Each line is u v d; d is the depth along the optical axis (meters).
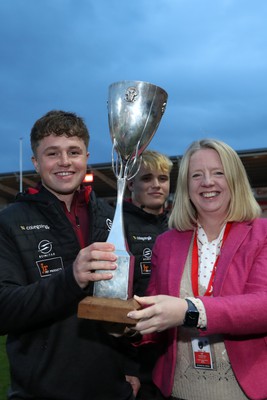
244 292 1.55
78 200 1.96
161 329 1.35
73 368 1.73
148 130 1.55
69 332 1.74
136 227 2.49
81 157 1.89
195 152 1.77
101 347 1.79
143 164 2.88
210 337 1.62
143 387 2.23
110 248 1.35
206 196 1.72
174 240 1.84
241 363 1.56
